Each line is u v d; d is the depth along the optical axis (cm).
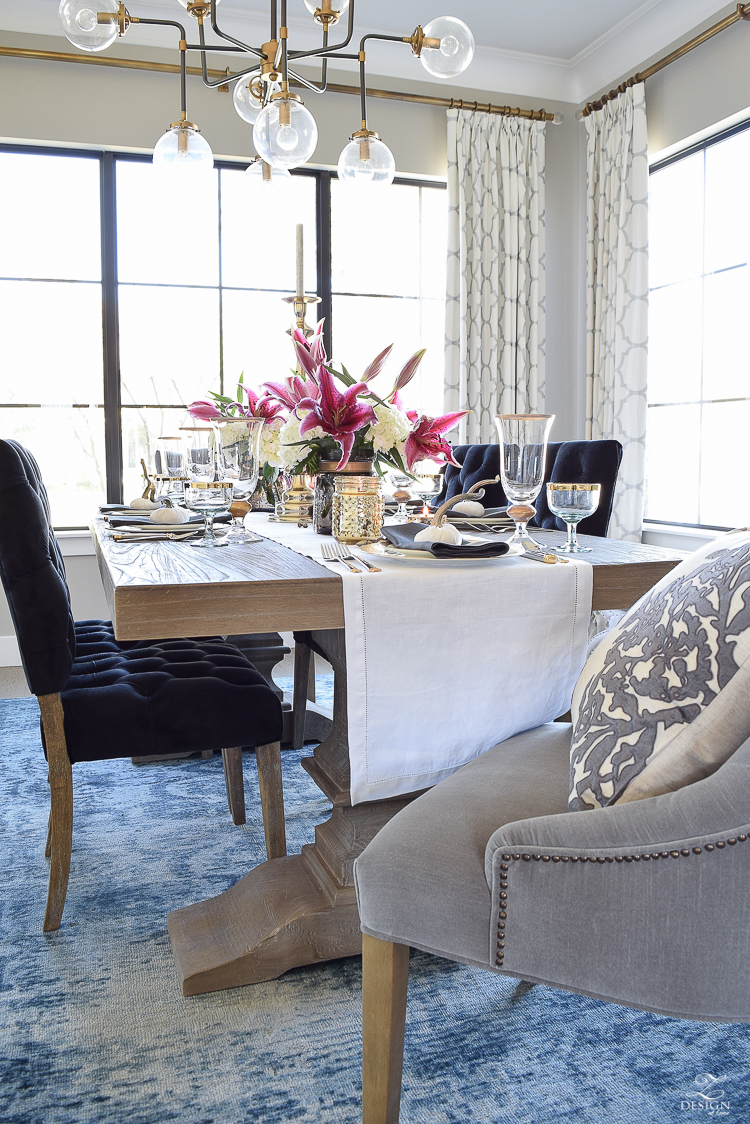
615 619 286
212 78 415
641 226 418
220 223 441
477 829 108
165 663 185
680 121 406
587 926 95
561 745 136
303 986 153
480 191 452
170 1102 123
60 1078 129
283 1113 121
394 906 104
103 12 198
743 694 95
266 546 179
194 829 221
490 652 149
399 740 145
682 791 94
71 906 181
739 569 101
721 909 92
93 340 431
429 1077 129
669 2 394
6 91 392
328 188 452
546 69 462
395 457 194
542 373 472
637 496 429
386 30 426
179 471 250
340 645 162
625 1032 140
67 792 167
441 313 478
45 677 160
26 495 155
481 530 210
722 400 405
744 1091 126
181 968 151
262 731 171
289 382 190
